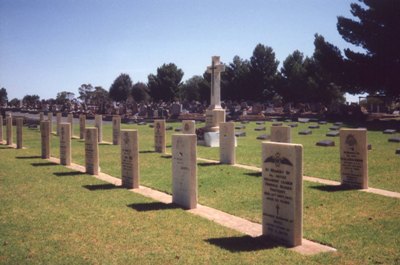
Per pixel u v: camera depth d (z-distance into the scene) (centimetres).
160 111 6081
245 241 797
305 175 1512
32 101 9731
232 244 778
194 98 11138
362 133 1274
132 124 4788
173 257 709
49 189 1266
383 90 5156
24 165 1766
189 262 688
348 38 5134
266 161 831
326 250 748
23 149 2361
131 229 862
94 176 1512
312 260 696
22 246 761
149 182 1388
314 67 7812
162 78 9519
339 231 854
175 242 785
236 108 6944
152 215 974
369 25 4897
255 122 4884
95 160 1548
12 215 967
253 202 1105
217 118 2605
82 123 3066
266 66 8994
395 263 682
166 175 1516
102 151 2297
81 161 1917
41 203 1084
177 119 5559
